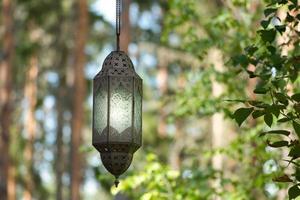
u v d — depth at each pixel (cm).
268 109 600
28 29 3544
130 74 600
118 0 634
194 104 1228
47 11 3381
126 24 2248
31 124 3609
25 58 3525
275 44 879
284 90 699
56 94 3791
